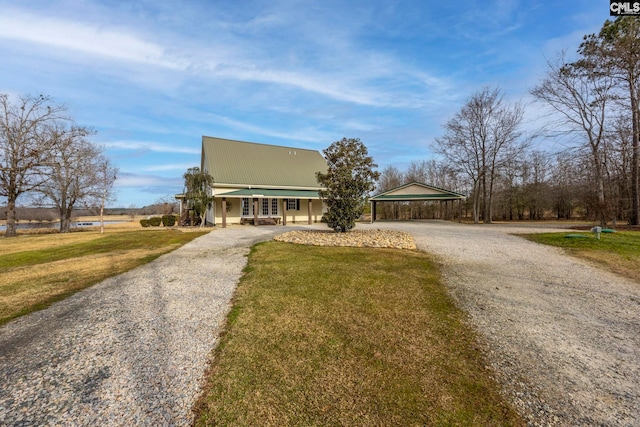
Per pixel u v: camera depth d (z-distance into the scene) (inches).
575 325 152.3
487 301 185.6
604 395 96.8
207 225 823.7
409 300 184.7
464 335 139.0
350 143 468.4
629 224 614.5
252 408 90.4
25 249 456.8
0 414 88.9
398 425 82.8
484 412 88.4
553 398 95.1
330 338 135.3
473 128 979.9
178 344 133.0
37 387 102.9
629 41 539.2
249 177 872.9
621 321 158.1
